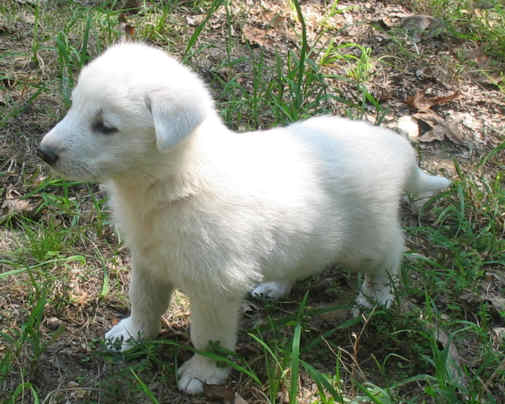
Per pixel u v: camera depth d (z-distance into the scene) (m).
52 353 1.01
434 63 1.60
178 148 0.89
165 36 1.50
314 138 1.03
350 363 1.05
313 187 0.98
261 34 1.57
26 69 1.37
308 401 1.00
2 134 1.27
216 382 1.00
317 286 1.15
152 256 0.96
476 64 1.63
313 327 1.08
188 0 1.63
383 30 1.69
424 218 1.27
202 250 0.92
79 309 1.07
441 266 1.16
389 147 1.06
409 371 1.04
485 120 1.47
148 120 0.88
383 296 1.11
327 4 1.75
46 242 1.12
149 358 1.02
